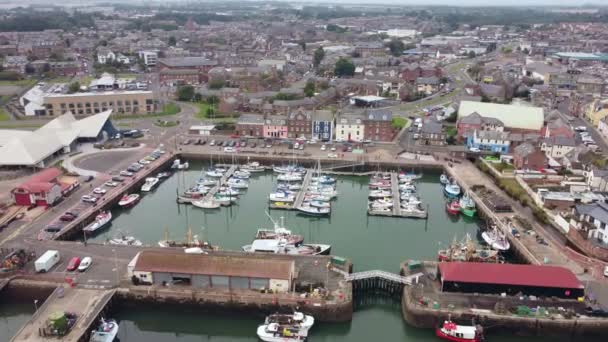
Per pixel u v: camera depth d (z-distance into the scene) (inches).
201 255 3329.2
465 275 3161.9
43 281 3270.2
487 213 4498.0
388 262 3838.6
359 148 6471.5
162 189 5408.5
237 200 5118.1
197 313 3184.1
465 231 4448.8
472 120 6761.8
